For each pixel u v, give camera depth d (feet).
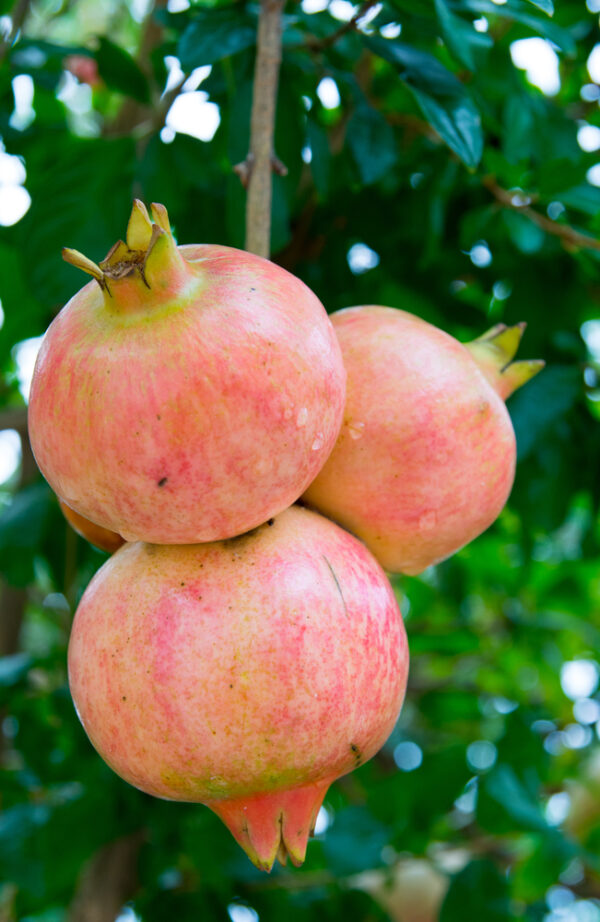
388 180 2.48
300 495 1.62
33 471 2.82
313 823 1.64
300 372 1.54
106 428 1.52
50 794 2.70
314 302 1.60
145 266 1.51
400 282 2.65
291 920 2.63
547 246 2.38
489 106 2.19
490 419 1.70
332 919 2.65
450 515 1.69
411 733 3.70
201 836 2.54
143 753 1.58
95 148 2.20
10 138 2.45
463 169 2.35
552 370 2.47
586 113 2.71
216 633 1.56
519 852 2.97
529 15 2.01
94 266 1.52
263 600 1.56
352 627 1.58
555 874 2.64
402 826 2.69
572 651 4.29
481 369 1.78
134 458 1.52
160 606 1.57
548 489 2.55
